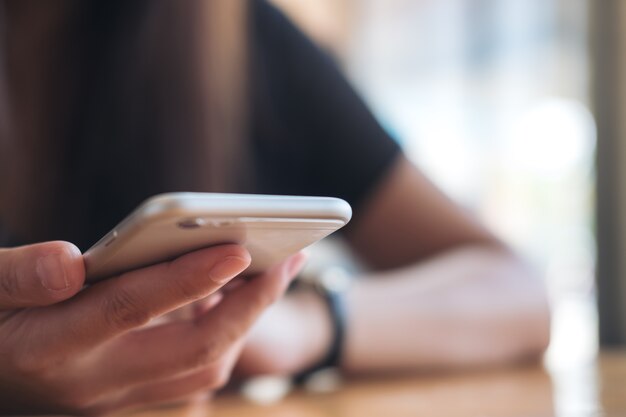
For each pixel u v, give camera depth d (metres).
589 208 2.03
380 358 0.80
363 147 1.09
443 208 1.07
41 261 0.34
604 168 2.01
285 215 0.29
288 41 1.11
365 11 2.03
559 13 2.04
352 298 0.82
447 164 2.02
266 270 0.43
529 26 2.04
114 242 0.30
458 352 0.85
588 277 2.04
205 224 0.28
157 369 0.44
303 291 0.81
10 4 0.85
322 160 1.09
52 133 0.85
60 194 0.86
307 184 1.09
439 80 2.04
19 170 0.83
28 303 0.36
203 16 0.88
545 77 2.03
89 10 0.86
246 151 1.02
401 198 1.08
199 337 0.44
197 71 0.88
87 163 0.86
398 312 0.83
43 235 0.85
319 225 0.31
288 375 0.75
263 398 0.66
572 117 2.03
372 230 1.08
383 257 1.08
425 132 2.03
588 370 0.81
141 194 0.86
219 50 0.90
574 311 2.10
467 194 2.01
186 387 0.49
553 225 2.02
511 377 0.77
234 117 0.95
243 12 0.96
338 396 0.66
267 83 1.08
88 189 0.86
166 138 0.87
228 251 0.32
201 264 0.32
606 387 0.67
